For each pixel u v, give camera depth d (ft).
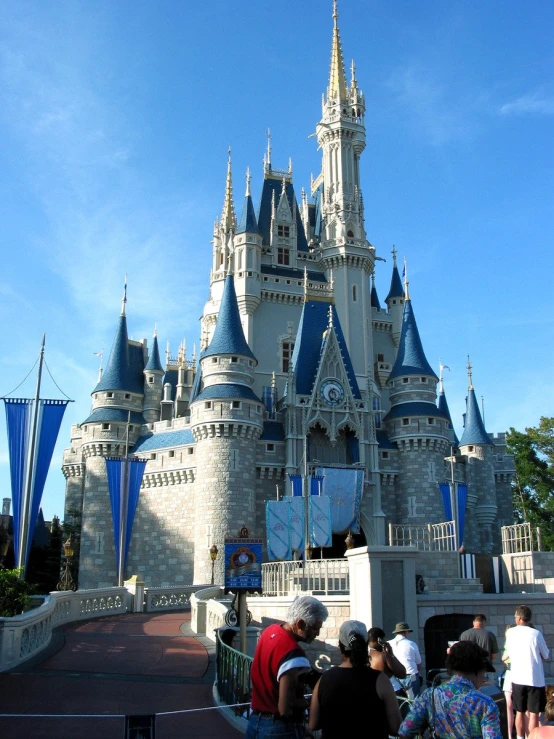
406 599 74.13
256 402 202.49
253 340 242.78
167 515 207.72
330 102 279.49
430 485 217.97
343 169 271.49
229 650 53.52
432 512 215.72
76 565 225.15
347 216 263.29
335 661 83.05
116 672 67.15
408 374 227.61
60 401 125.59
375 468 213.87
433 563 100.37
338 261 258.57
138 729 40.16
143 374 245.24
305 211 282.97
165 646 83.87
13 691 56.75
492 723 25.50
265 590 112.06
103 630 98.17
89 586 205.87
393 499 220.02
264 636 28.76
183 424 214.07
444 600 80.74
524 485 256.93
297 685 27.22
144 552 208.54
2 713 49.93
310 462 205.36
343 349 224.53
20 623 70.23
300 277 256.11
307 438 210.38
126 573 208.54
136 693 57.82
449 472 227.81
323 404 212.64
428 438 220.02
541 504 255.50
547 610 82.58
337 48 287.07
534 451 253.85
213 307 254.88
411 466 220.23
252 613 98.27
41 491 122.31
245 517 194.70
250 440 201.87
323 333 224.94
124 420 220.84
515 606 82.28
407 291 242.99
